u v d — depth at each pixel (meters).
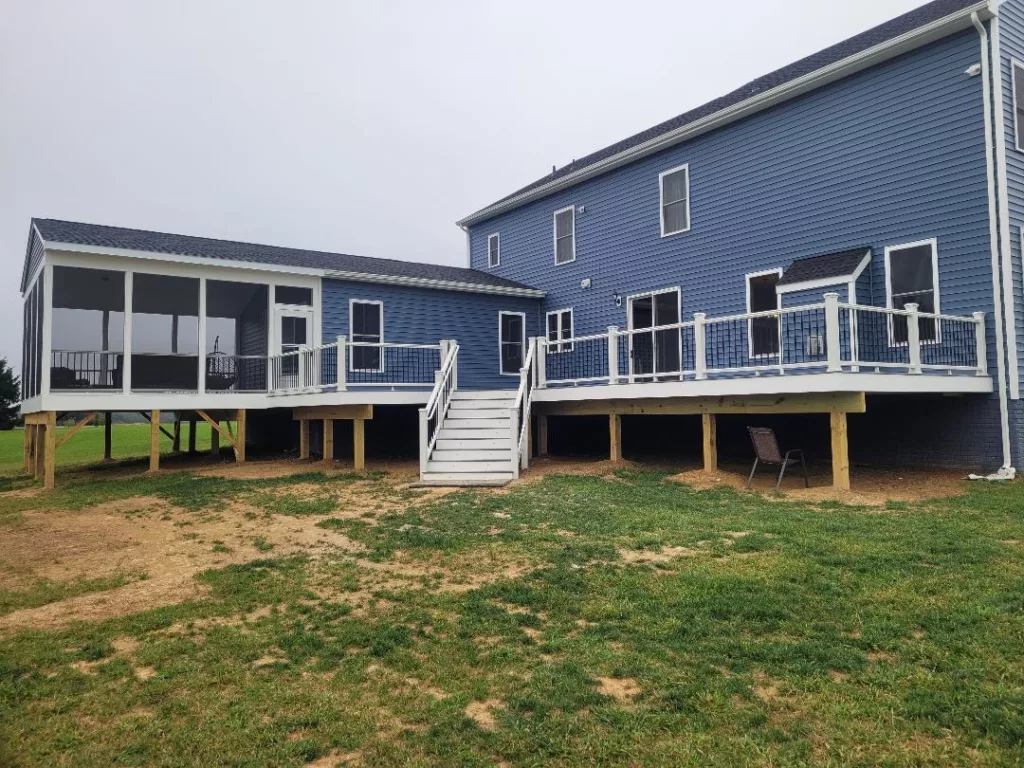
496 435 12.16
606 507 8.62
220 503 10.02
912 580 5.32
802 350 12.68
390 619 4.95
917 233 11.62
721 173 14.97
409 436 17.61
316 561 6.66
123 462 17.83
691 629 4.48
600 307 18.00
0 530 8.95
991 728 3.15
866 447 12.38
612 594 5.28
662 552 6.48
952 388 10.27
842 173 12.75
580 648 4.25
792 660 3.95
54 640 4.75
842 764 2.91
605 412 12.71
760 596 5.04
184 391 14.70
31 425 16.78
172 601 5.62
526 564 6.23
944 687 3.57
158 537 8.10
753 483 10.31
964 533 6.82
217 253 15.27
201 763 3.10
